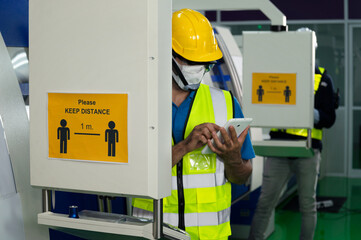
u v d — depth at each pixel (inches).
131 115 56.1
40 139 61.6
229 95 80.6
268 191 151.1
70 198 84.7
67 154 60.1
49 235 77.4
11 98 74.5
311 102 127.7
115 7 56.1
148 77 55.1
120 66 56.3
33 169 62.4
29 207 73.5
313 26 319.0
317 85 152.6
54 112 60.4
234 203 178.9
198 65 74.7
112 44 56.6
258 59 130.1
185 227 74.7
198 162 75.5
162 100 56.0
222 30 182.2
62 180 60.8
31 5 60.7
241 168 75.6
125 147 56.8
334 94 157.3
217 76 164.4
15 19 80.0
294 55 127.8
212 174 76.2
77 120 59.2
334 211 223.8
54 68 60.0
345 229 194.2
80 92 58.7
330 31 317.7
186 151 71.9
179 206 74.6
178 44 74.0
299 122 128.6
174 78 75.0
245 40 130.4
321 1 316.5
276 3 322.0
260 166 189.6
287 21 321.1
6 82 74.2
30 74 61.4
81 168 59.6
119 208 98.9
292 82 128.3
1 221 68.0
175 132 76.3
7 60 75.5
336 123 321.1
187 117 75.9
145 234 57.9
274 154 135.3
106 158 57.9
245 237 176.9
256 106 130.9
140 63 55.3
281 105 129.5
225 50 174.4
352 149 321.7
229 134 70.8
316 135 150.1
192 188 74.9
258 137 177.6
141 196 56.7
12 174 71.7
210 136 71.5
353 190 274.8
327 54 319.0
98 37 57.2
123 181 57.2
